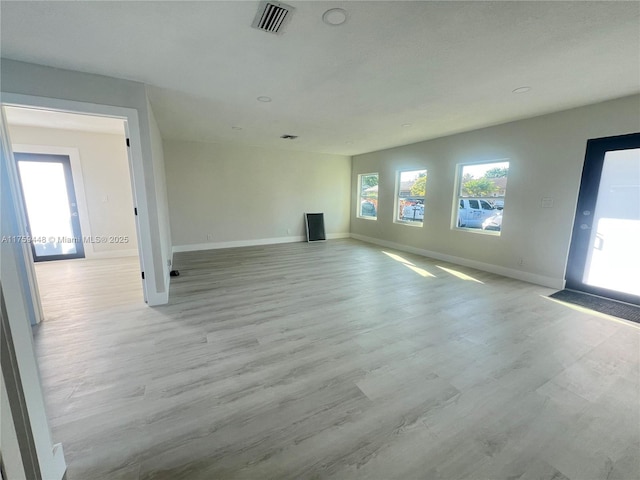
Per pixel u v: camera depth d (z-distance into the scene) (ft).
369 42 6.73
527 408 5.55
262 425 5.15
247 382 6.31
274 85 9.45
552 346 7.74
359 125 14.58
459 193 16.79
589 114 11.03
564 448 4.69
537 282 13.15
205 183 20.36
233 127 15.26
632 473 4.27
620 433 4.98
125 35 6.49
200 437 4.89
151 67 8.16
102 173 18.06
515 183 13.65
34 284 8.89
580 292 11.83
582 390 6.04
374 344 7.88
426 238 18.85
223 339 8.11
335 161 25.29
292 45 6.93
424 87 9.51
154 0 5.28
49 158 16.79
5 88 7.72
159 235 10.30
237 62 7.80
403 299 11.18
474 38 6.54
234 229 21.81
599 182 10.99
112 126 15.90
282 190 23.25
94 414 5.34
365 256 18.86
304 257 18.52
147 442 4.77
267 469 4.34
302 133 16.63
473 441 4.83
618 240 10.75
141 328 8.72
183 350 7.54
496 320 9.32
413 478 4.20
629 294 10.63
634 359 7.13
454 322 9.19
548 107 11.40
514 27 6.10
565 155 11.81
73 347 7.64
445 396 5.89
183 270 15.34
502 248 14.48
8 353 2.90
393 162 21.22
